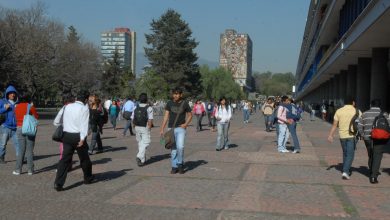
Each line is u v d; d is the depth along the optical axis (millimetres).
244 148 16984
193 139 21078
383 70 28469
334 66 42719
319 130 29750
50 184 9484
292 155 14867
